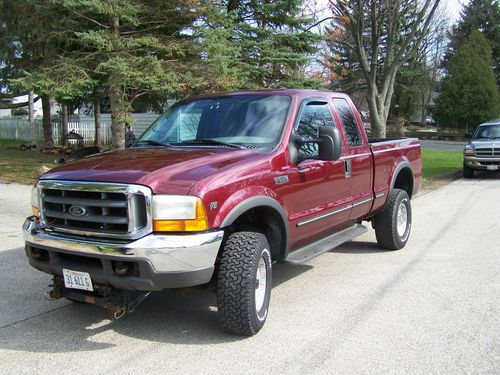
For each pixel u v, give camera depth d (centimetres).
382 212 711
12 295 543
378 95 1623
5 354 407
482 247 745
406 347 416
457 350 410
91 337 439
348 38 2505
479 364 386
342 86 4344
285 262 489
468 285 573
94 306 513
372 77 1597
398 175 757
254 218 484
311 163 517
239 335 436
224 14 1413
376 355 402
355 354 404
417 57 4222
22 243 753
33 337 439
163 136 552
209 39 1345
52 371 379
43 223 429
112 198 392
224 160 439
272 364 388
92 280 406
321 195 534
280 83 1664
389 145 706
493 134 1745
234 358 398
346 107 629
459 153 2739
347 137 604
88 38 1210
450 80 4575
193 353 407
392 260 683
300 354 405
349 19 1612
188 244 379
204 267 390
